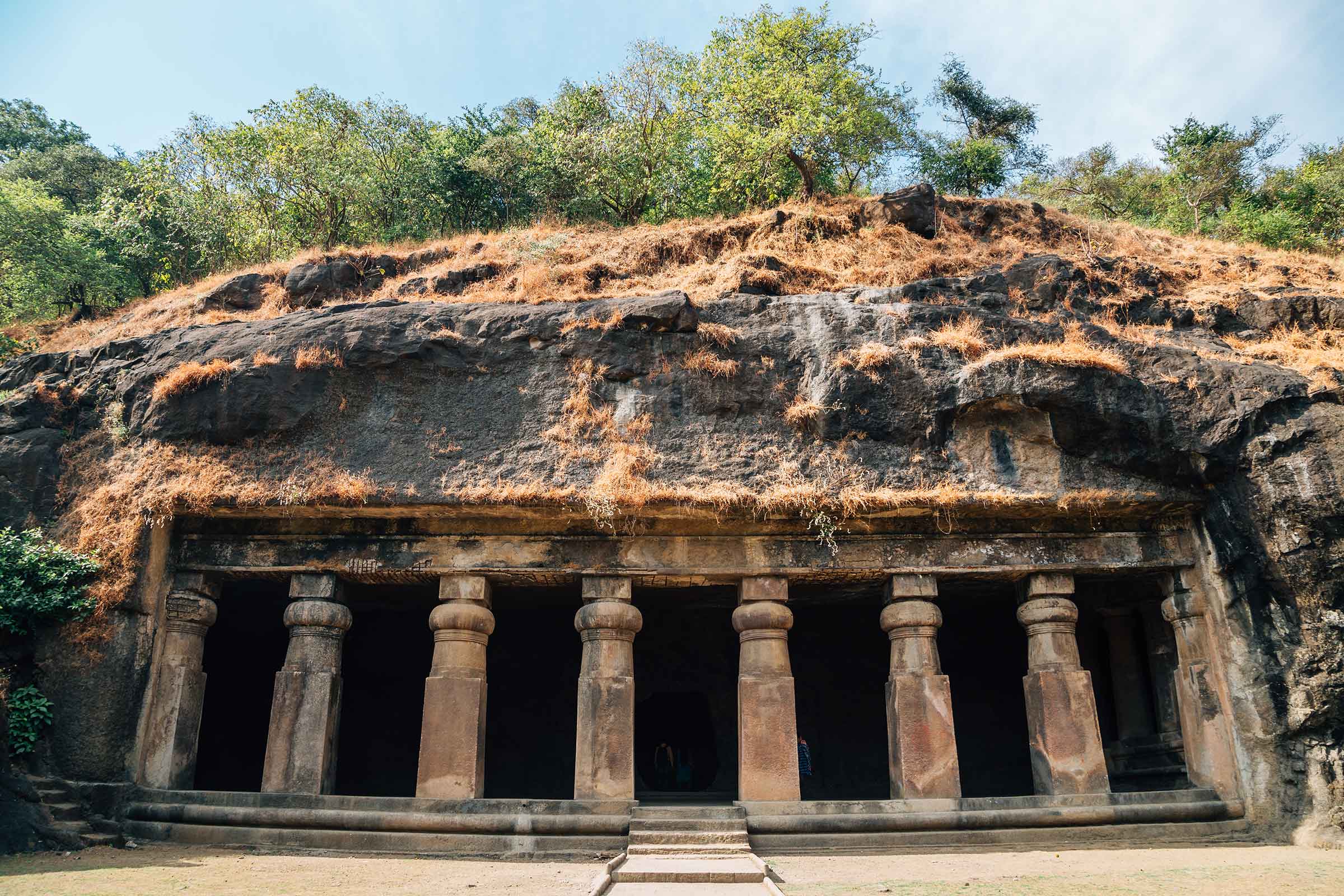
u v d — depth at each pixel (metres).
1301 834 11.48
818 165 25.48
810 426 13.48
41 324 22.59
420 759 12.48
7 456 13.66
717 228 18.50
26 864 9.86
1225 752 12.70
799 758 14.30
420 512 13.16
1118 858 10.69
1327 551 11.73
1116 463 12.99
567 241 18.33
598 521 13.00
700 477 12.99
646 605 16.31
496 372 13.91
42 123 39.66
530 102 34.78
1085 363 13.01
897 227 18.80
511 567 13.24
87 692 12.28
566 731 17.70
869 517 13.22
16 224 24.58
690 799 15.22
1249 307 15.21
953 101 38.16
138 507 13.02
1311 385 12.67
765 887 8.98
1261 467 12.23
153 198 25.66
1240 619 12.68
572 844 11.62
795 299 14.98
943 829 11.94
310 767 12.49
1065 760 12.52
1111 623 15.84
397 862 10.77
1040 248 18.03
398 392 13.70
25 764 11.85
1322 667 11.66
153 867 9.82
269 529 13.60
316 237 25.95
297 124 25.97
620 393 13.74
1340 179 31.06
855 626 18.31
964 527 13.43
